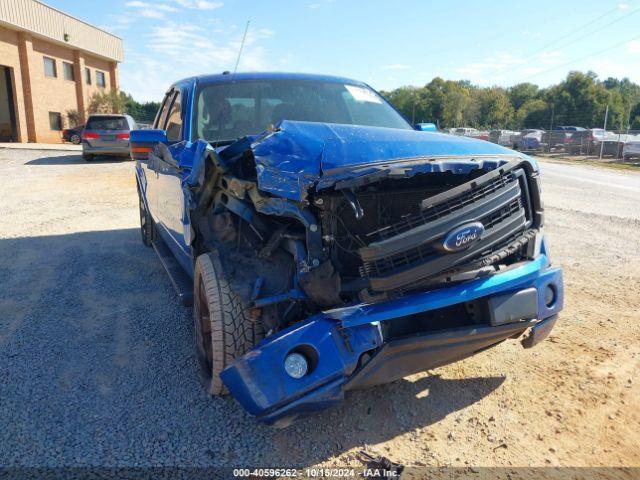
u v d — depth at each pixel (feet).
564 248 23.34
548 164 89.40
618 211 33.88
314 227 9.04
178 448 9.44
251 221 10.19
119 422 10.18
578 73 203.21
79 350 13.21
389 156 8.98
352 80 17.21
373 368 8.84
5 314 15.56
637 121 206.80
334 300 8.93
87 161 64.90
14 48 104.37
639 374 12.03
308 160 8.98
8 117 112.78
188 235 12.01
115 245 23.79
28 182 45.21
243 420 10.29
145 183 20.62
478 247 9.12
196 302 11.46
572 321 15.07
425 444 9.62
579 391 11.34
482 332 9.54
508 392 11.31
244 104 14.76
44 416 10.34
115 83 147.33
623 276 19.27
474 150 9.85
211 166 11.09
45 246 23.56
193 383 11.64
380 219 9.55
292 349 8.52
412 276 8.63
